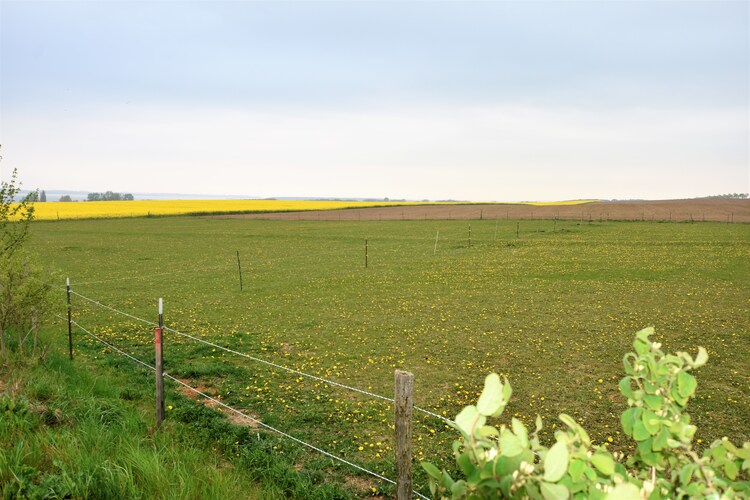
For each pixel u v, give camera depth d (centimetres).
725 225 6016
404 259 3500
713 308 1930
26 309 1084
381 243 4569
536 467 183
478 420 188
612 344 1479
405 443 511
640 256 3453
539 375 1218
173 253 3931
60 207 9988
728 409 1013
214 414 929
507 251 3859
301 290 2394
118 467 594
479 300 2131
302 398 1065
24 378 924
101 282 2614
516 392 1111
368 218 8294
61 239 4922
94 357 1298
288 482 705
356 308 1997
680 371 219
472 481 182
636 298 2139
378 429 916
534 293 2272
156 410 856
